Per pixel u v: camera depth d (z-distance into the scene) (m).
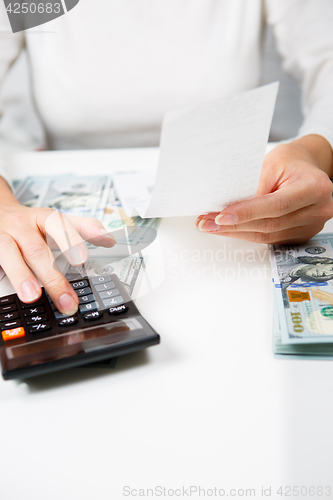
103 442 0.26
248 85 0.98
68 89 0.96
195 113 0.26
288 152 0.48
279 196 0.38
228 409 0.28
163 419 0.27
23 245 0.39
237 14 0.92
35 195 0.61
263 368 0.31
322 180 0.41
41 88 0.98
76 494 0.23
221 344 0.34
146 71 0.95
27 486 0.24
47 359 0.30
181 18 0.91
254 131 0.28
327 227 0.50
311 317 0.33
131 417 0.28
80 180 0.66
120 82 0.95
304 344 0.32
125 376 0.31
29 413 0.28
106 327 0.33
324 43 0.82
